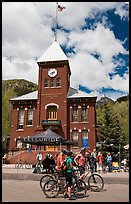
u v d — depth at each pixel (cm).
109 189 1526
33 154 4162
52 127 4650
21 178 2103
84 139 4434
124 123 7331
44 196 1225
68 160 1216
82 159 1417
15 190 1418
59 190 1221
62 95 4828
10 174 2170
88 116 4675
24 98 5053
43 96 4897
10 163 4166
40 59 5097
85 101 4747
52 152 4141
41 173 2273
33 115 4881
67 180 1193
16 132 4847
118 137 4741
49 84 4934
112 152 4491
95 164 2675
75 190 1290
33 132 4772
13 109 4981
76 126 4681
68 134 4669
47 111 4838
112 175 2272
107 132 4753
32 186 1625
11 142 4806
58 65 4997
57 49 5191
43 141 2667
